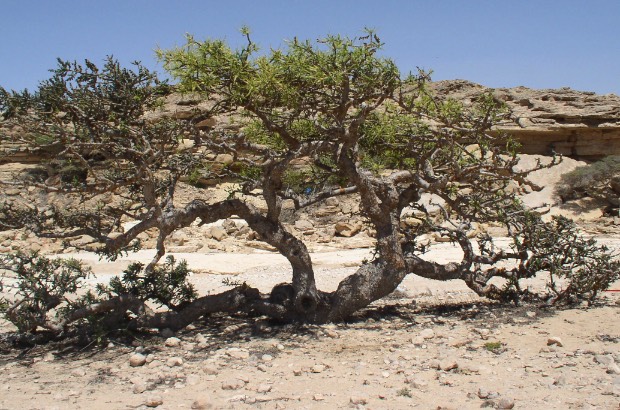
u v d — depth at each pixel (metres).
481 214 10.12
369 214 8.66
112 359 7.23
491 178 9.85
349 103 8.00
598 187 33.62
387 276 8.65
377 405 5.50
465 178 9.76
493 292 10.16
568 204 32.91
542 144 37.69
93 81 7.68
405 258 9.23
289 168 10.20
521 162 35.78
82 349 7.74
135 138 7.80
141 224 7.87
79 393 6.00
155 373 6.59
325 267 17.84
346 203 30.05
